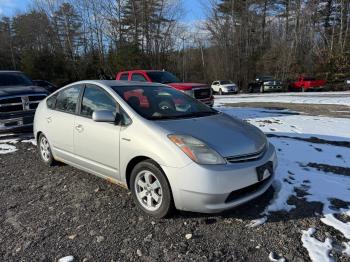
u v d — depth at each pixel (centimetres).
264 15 4369
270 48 4209
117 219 397
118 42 3869
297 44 3991
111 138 428
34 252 338
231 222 380
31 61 3459
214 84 3316
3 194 484
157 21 4031
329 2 4169
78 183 514
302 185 467
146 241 350
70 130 502
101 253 332
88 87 501
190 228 371
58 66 3556
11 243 355
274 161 412
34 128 618
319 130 843
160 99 477
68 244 350
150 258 322
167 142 371
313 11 4062
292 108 1375
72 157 512
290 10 4238
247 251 329
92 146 460
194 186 350
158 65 3997
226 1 4175
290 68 3838
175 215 395
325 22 4222
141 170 397
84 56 4031
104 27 3969
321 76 3409
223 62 4375
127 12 3972
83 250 338
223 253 327
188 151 359
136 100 448
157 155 371
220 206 357
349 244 333
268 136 775
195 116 454
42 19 4722
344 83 3284
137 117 412
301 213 393
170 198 371
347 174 512
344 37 3716
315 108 1362
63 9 4175
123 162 416
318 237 347
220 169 353
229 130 407
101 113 420
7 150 728
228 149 370
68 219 402
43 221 400
